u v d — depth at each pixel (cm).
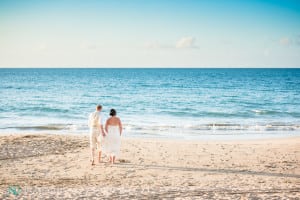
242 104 3988
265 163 1226
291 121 2706
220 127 2331
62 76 13288
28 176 1008
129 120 2727
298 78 11369
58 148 1430
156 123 2555
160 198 716
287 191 805
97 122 1154
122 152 1371
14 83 8325
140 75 14762
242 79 10844
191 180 974
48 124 2403
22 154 1314
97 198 708
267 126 2369
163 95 5228
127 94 5381
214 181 964
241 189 819
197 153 1386
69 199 697
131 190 796
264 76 13300
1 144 1495
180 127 2317
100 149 1184
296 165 1199
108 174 1040
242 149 1488
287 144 1639
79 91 5912
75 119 2742
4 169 1091
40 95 4972
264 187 852
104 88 6794
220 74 15938
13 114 3005
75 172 1061
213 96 5044
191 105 3881
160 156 1312
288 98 4678
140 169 1109
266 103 4075
